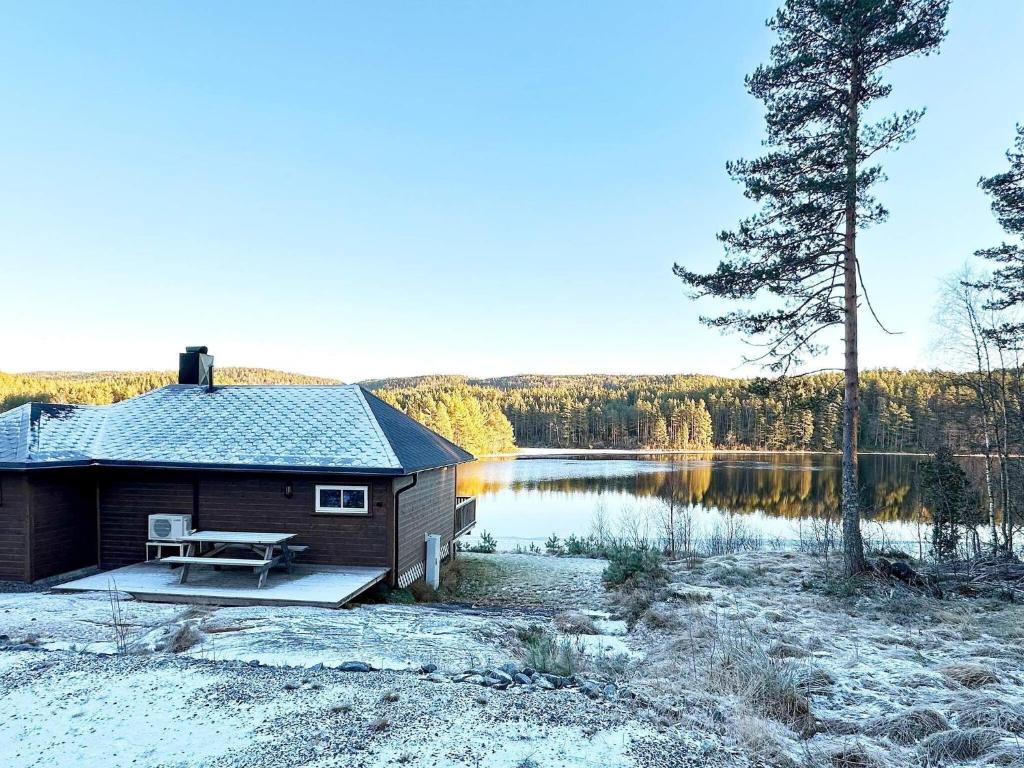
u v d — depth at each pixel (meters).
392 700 3.98
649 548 14.53
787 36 11.04
